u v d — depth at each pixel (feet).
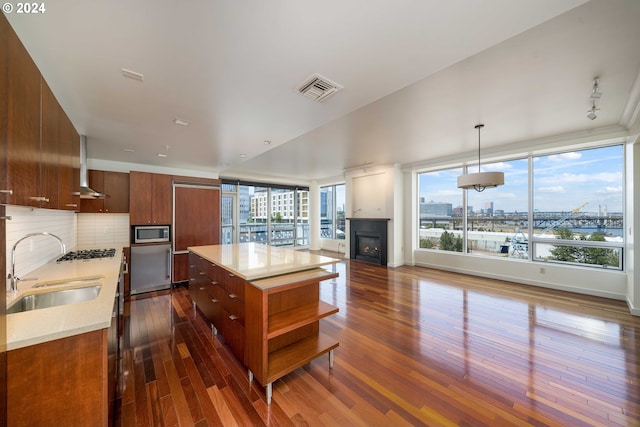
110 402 5.04
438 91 8.23
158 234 14.87
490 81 7.59
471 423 5.30
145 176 14.46
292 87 6.46
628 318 10.38
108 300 4.99
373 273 18.47
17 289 5.66
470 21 4.18
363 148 15.62
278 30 4.41
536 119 10.76
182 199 15.65
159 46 4.84
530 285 15.16
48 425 3.71
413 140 13.89
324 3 3.82
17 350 3.55
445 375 6.88
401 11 3.96
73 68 5.54
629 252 11.55
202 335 9.23
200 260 10.52
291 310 7.18
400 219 21.21
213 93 6.74
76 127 9.18
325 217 30.60
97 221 14.30
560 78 7.41
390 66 5.55
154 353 8.04
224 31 4.43
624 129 11.50
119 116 8.21
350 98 7.04
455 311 11.30
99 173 13.98
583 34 5.56
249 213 26.04
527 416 5.48
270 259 8.65
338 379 6.73
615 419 5.38
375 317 10.69
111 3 3.75
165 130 9.62
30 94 4.38
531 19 4.15
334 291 14.29
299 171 24.43
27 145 4.26
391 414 5.56
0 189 3.34
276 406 5.79
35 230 7.44
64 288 6.00
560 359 7.59
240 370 7.16
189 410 5.67
